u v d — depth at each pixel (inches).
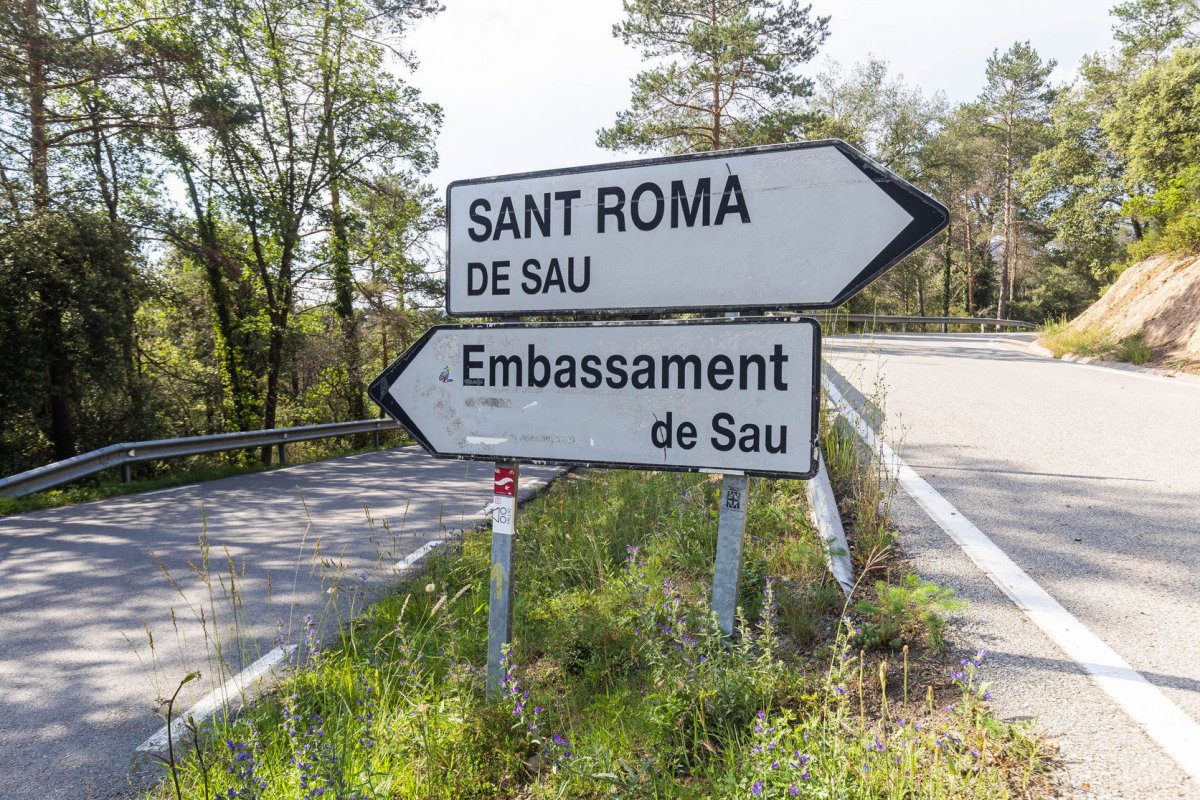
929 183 1836.9
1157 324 615.8
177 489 397.4
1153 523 181.3
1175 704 101.7
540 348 122.0
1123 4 1530.5
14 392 586.6
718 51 931.3
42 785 111.1
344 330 1053.2
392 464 517.0
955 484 223.3
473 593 183.6
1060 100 1578.5
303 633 168.7
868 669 119.2
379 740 111.7
